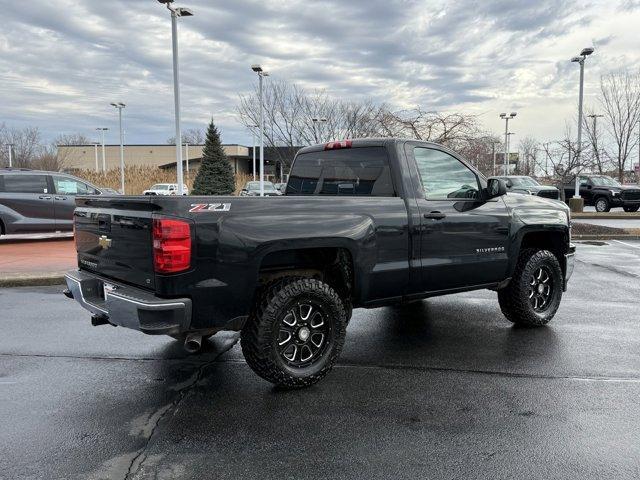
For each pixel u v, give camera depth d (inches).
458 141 791.1
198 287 142.7
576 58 840.3
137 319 139.6
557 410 147.6
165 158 2938.0
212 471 117.3
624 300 284.2
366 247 172.1
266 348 155.4
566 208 241.9
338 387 165.2
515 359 189.8
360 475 115.9
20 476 115.1
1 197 478.6
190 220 141.3
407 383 168.1
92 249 175.2
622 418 142.6
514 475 115.6
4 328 230.7
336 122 1120.2
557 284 235.0
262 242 151.2
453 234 195.0
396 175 186.1
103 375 175.8
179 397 157.8
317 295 162.6
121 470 117.6
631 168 1350.9
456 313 257.6
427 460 122.0
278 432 135.5
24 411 148.0
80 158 2928.2
